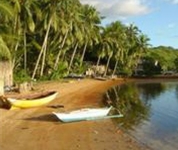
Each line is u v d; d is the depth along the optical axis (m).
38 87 51.69
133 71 123.00
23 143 21.83
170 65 137.62
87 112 30.12
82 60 92.00
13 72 54.47
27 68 65.94
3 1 38.34
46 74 69.00
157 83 95.75
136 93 63.44
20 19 52.75
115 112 35.53
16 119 29.08
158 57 133.00
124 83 91.00
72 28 71.44
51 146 21.47
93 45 95.94
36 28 62.31
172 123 31.36
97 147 21.78
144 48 119.62
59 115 28.52
